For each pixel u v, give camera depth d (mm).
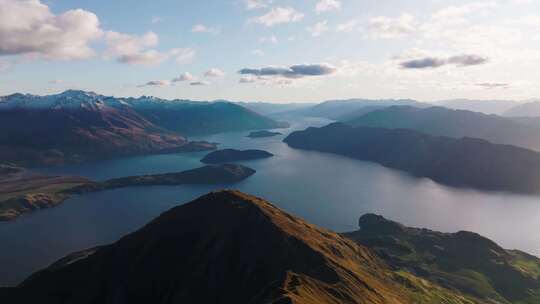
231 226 186125
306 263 168875
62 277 185250
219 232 185250
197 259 176750
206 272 169875
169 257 181875
